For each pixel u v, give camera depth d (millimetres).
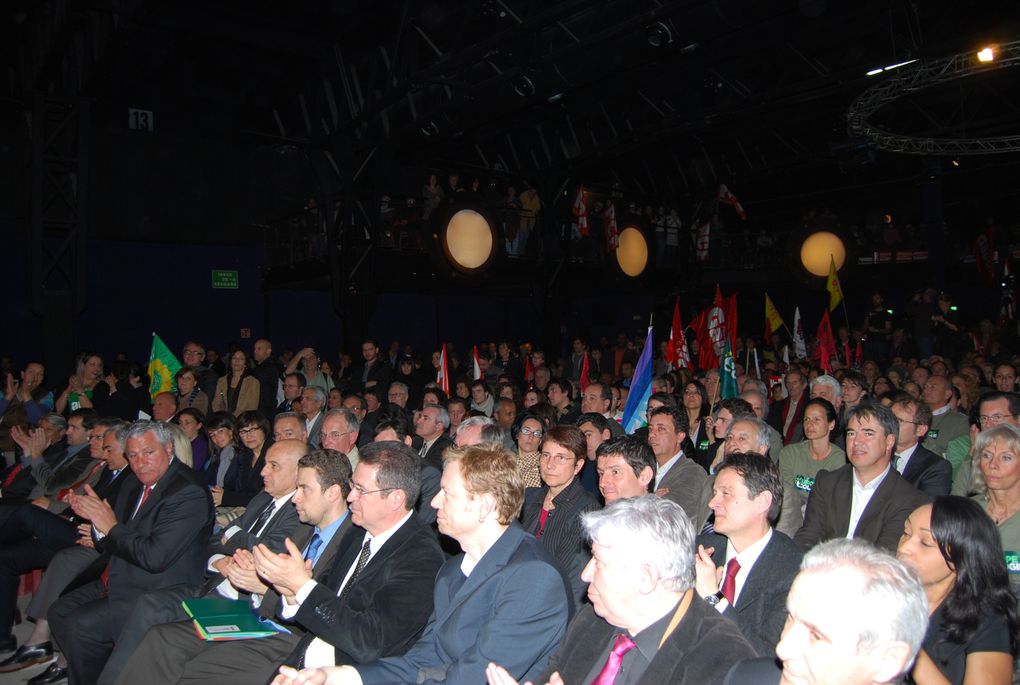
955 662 2787
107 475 6188
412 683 3117
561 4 9484
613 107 16141
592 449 5844
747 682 2150
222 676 3922
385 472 3652
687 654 2312
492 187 16734
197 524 4848
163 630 4148
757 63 14961
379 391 11977
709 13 9555
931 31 12453
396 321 19797
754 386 7266
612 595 2398
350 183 13867
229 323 17344
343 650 3258
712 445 6395
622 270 16469
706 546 3842
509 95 11922
